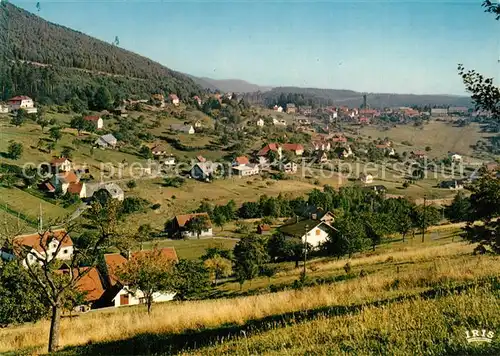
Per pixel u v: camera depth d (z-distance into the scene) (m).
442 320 10.65
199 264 47.59
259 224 94.44
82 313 37.22
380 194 117.50
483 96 13.38
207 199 107.62
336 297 19.92
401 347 9.23
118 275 30.05
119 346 16.59
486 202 20.05
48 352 17.11
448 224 83.25
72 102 169.12
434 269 22.39
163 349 15.45
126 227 19.42
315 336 11.90
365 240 56.38
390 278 22.73
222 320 18.61
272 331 13.64
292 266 55.81
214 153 151.25
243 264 47.72
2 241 18.20
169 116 189.75
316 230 65.00
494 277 16.44
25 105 151.00
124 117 170.50
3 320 26.86
